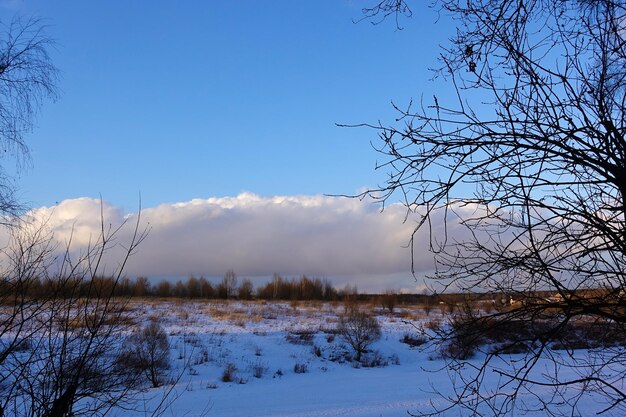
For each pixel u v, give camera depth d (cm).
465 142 308
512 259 316
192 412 1514
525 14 311
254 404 1688
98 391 384
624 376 416
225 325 3403
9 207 762
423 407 1574
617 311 316
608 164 300
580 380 341
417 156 317
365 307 5062
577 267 313
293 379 2370
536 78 302
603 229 300
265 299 7106
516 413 1086
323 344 3069
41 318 371
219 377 2222
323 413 1545
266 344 2959
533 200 310
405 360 2942
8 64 841
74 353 369
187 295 6594
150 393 1030
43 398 359
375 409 1582
